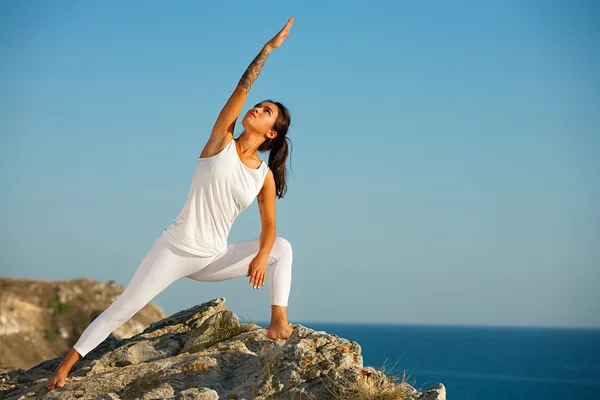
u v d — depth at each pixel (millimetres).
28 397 4789
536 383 71375
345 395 4242
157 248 5070
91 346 4926
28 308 43156
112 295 49594
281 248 5371
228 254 5371
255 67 4898
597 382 73750
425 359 107312
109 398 4273
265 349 5145
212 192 4977
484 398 59031
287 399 4309
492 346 156750
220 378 4738
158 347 5992
